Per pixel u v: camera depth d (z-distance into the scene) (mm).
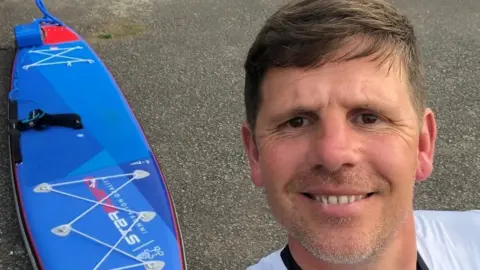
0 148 1498
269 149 438
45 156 1352
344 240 427
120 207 1202
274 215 455
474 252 568
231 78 1867
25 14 2350
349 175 413
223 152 1499
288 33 418
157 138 1564
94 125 1475
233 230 1240
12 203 1307
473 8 2365
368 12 424
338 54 410
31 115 1446
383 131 418
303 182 427
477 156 1473
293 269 529
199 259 1170
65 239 1119
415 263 521
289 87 421
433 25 2223
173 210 1204
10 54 2029
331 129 411
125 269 1054
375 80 412
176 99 1754
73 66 1748
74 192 1241
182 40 2127
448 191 1353
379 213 429
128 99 1756
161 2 2449
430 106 1701
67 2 2455
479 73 1887
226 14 2338
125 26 2242
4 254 1168
